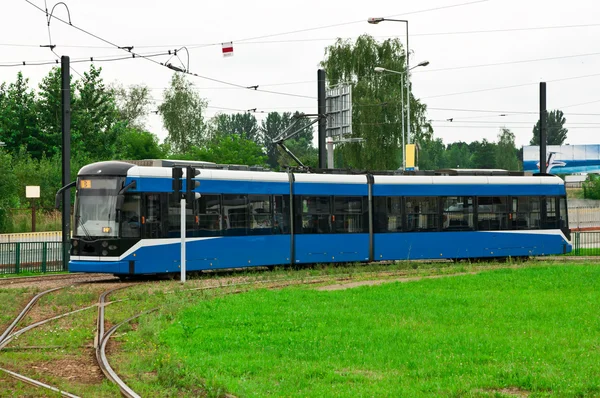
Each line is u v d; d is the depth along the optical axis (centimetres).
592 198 8525
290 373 1138
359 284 2391
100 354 1307
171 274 2773
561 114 13738
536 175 3462
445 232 3186
